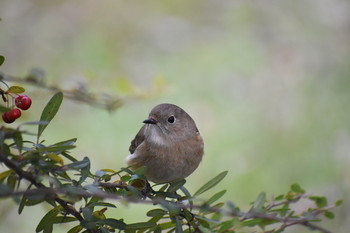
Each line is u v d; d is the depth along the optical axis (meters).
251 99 14.34
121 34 16.11
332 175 12.44
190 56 15.61
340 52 15.36
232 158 12.91
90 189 4.70
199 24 16.48
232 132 13.51
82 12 16.11
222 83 14.65
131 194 5.23
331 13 16.05
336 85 14.22
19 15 15.63
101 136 12.93
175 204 4.77
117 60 15.48
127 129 13.06
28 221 11.03
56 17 15.92
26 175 4.41
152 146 8.05
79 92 8.30
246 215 5.07
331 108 13.66
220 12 16.58
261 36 15.88
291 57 15.20
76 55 15.41
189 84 14.69
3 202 9.06
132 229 5.18
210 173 12.69
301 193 6.18
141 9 16.56
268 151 13.05
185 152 8.23
